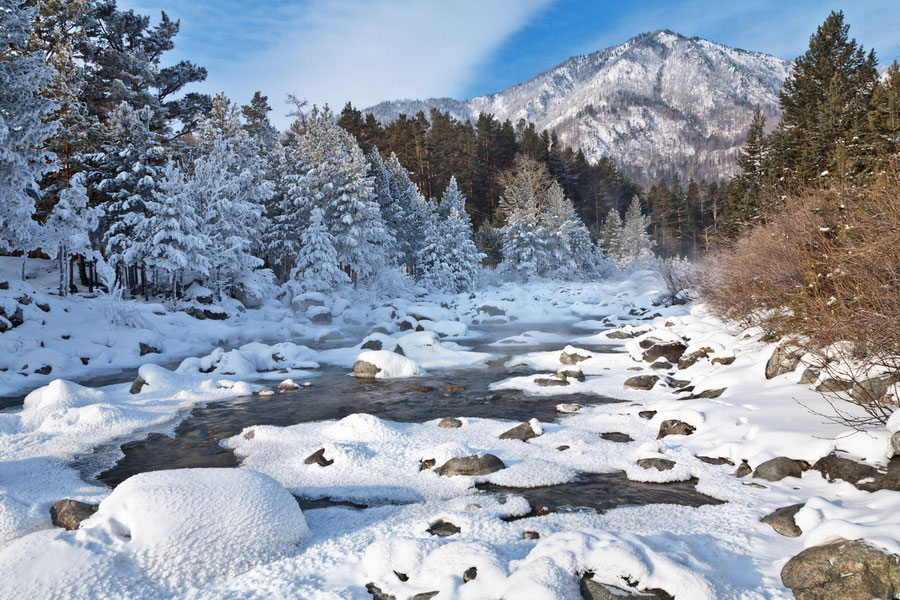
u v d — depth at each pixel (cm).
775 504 518
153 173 3225
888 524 382
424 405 1118
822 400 733
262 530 461
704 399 899
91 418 957
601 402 1077
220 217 3419
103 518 451
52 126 2209
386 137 8044
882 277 696
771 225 1409
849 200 934
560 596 338
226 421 1008
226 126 3997
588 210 9231
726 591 355
